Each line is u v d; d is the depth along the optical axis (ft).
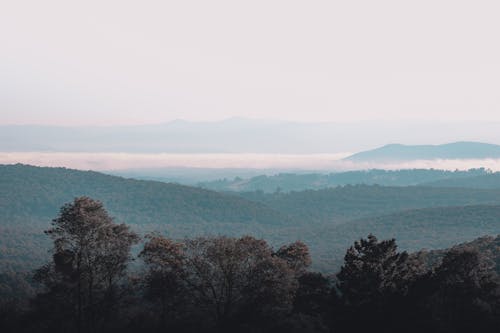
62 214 172.96
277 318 184.55
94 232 175.32
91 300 178.29
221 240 182.60
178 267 177.99
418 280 149.79
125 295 186.09
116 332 185.37
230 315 180.14
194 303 184.34
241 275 181.27
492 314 172.45
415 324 142.51
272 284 176.24
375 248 171.73
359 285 162.09
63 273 173.68
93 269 178.29
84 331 180.45
